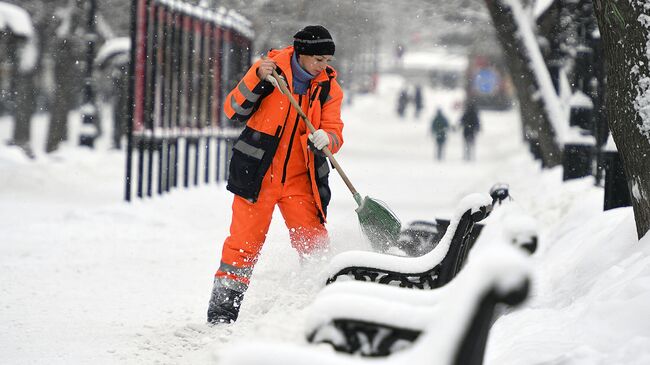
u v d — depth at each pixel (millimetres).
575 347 11023
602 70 26672
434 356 5098
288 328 9297
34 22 69125
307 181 15570
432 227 16938
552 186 32500
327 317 7223
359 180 57969
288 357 5258
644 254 13719
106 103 101562
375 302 7168
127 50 61000
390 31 74062
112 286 20469
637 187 14281
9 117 110562
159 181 36875
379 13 64438
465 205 11531
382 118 167875
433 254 11727
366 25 72125
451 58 80625
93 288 20172
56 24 69438
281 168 15391
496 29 40969
